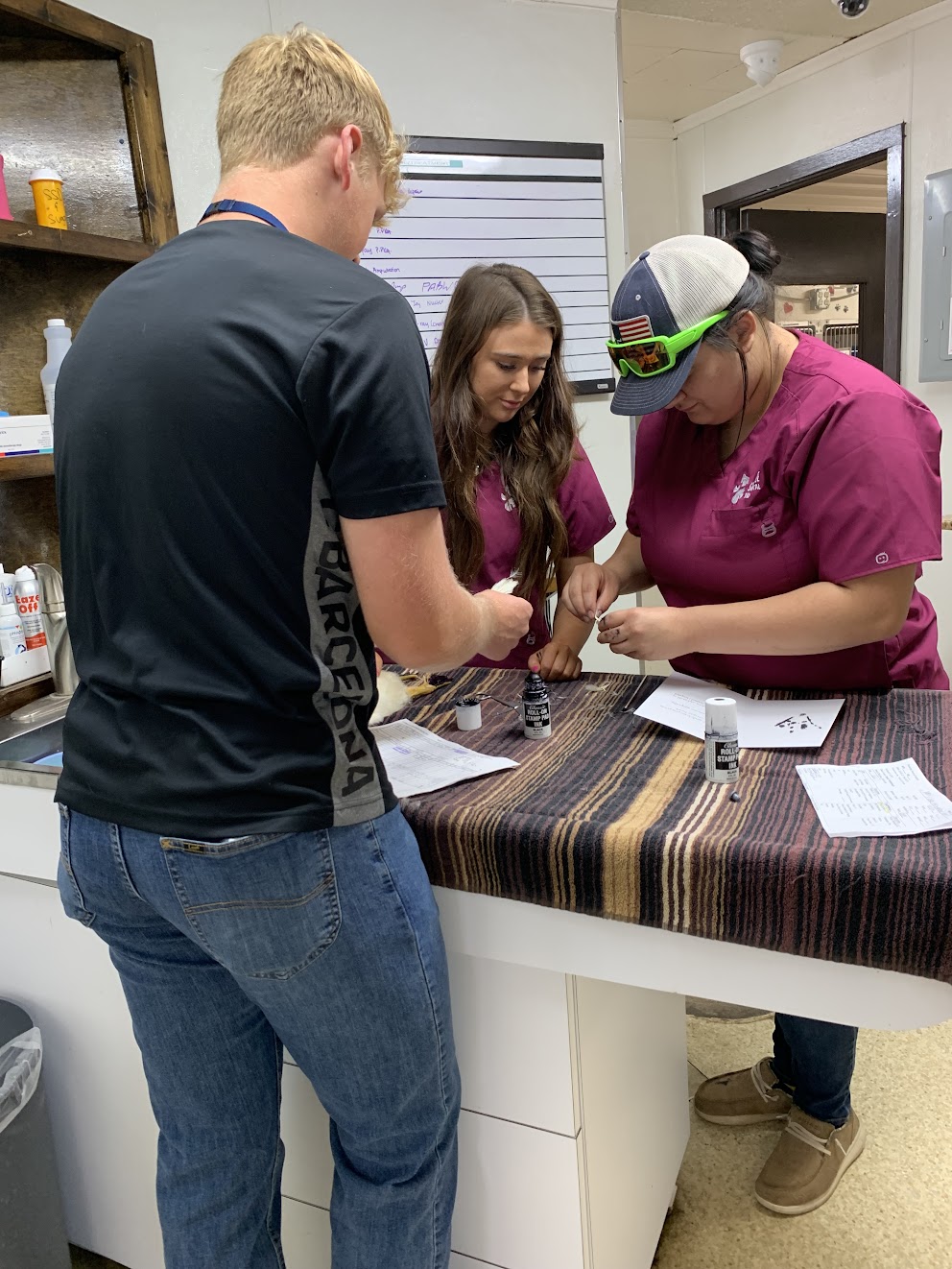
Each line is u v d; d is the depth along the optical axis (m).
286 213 0.86
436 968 0.93
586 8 2.42
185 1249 1.02
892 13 2.87
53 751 1.40
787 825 0.92
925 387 3.22
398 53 2.24
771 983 0.90
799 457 1.18
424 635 0.82
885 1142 1.61
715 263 1.15
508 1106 1.13
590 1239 1.16
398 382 0.75
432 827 1.01
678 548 1.36
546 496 1.70
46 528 1.86
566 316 2.54
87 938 1.34
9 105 1.70
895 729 1.16
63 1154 1.47
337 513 0.78
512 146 2.39
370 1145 0.96
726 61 3.37
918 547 1.12
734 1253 1.42
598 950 0.98
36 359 1.79
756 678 1.36
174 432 0.74
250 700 0.77
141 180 1.85
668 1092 1.43
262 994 0.88
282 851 0.80
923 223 3.08
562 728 1.29
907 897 0.80
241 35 2.05
